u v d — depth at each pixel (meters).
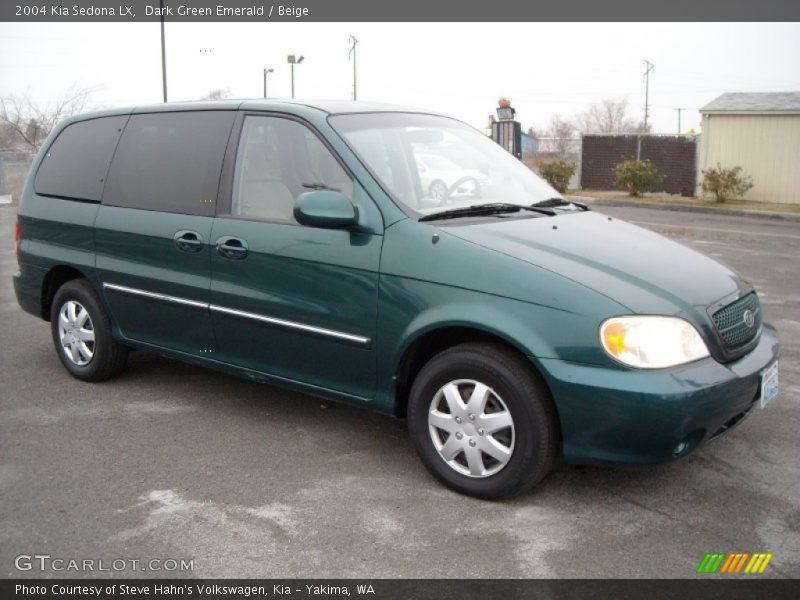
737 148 19.94
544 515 3.57
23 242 5.66
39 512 3.62
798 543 3.33
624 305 3.38
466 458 3.71
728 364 3.56
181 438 4.47
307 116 4.30
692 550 3.28
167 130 4.91
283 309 4.19
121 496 3.77
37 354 6.12
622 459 3.39
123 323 5.10
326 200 3.84
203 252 4.50
